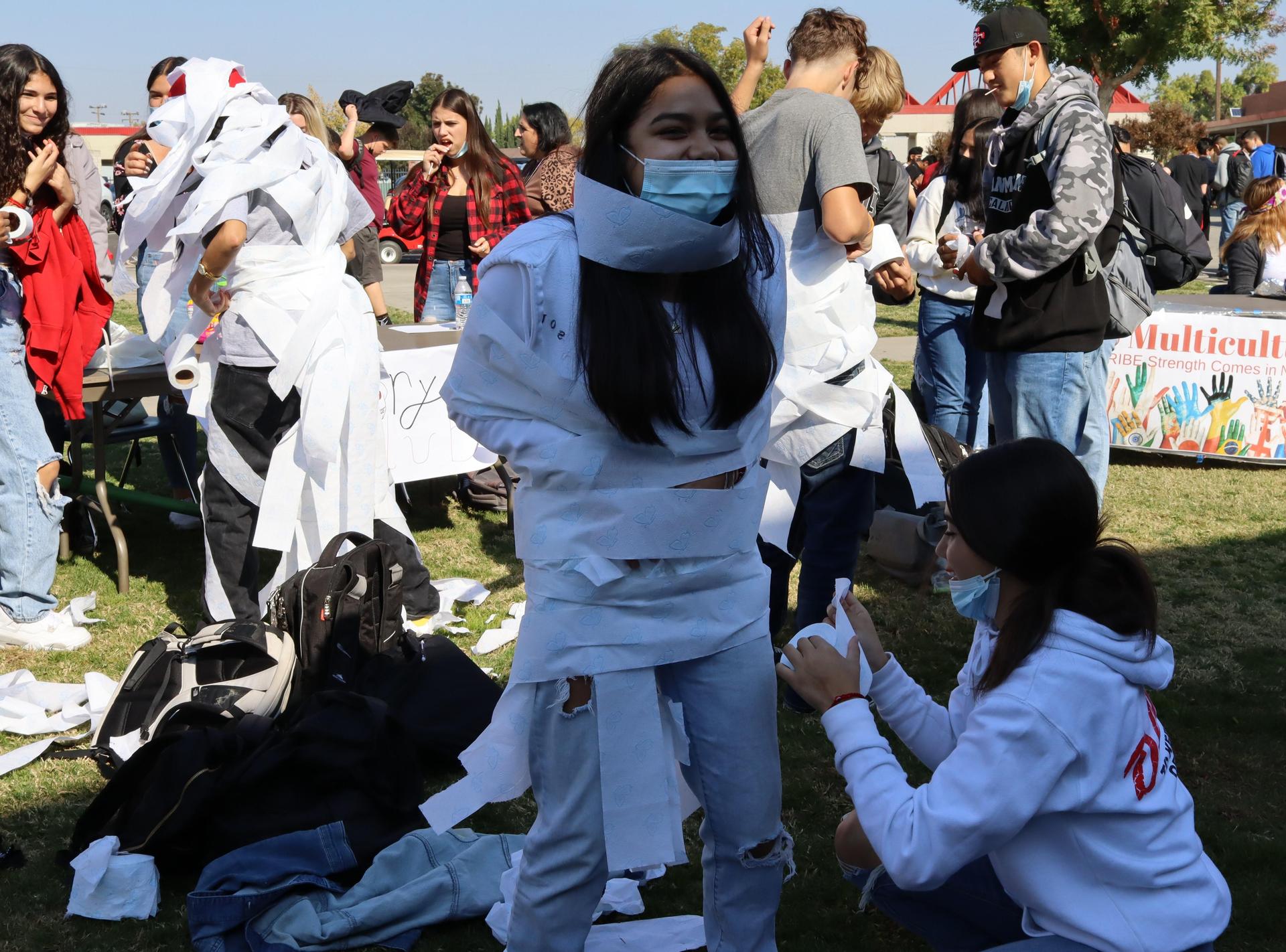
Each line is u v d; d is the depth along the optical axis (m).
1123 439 6.65
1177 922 1.81
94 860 2.66
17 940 2.50
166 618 4.38
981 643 2.06
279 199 3.59
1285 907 2.62
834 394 3.16
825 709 2.01
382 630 3.44
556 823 1.94
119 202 4.58
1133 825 1.81
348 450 3.89
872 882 2.27
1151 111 22.64
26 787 3.13
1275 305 7.40
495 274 1.81
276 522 3.79
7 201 3.78
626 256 1.72
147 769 2.83
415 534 5.47
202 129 3.53
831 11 3.21
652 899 2.69
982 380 5.43
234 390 3.76
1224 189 18.52
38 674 3.84
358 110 7.35
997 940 2.16
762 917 2.11
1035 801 1.75
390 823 2.79
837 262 3.14
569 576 1.84
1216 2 25.83
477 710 3.32
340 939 2.47
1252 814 3.03
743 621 1.94
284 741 2.78
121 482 6.19
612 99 1.74
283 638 3.33
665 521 1.82
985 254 3.65
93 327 4.17
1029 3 26.72
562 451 1.80
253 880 2.54
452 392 1.89
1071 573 1.83
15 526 3.98
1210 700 3.67
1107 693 1.77
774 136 3.09
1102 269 3.74
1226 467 6.59
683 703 1.99
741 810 2.01
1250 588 4.68
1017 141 3.70
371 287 7.03
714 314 1.82
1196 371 6.48
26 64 3.78
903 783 1.91
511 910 2.11
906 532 4.68
